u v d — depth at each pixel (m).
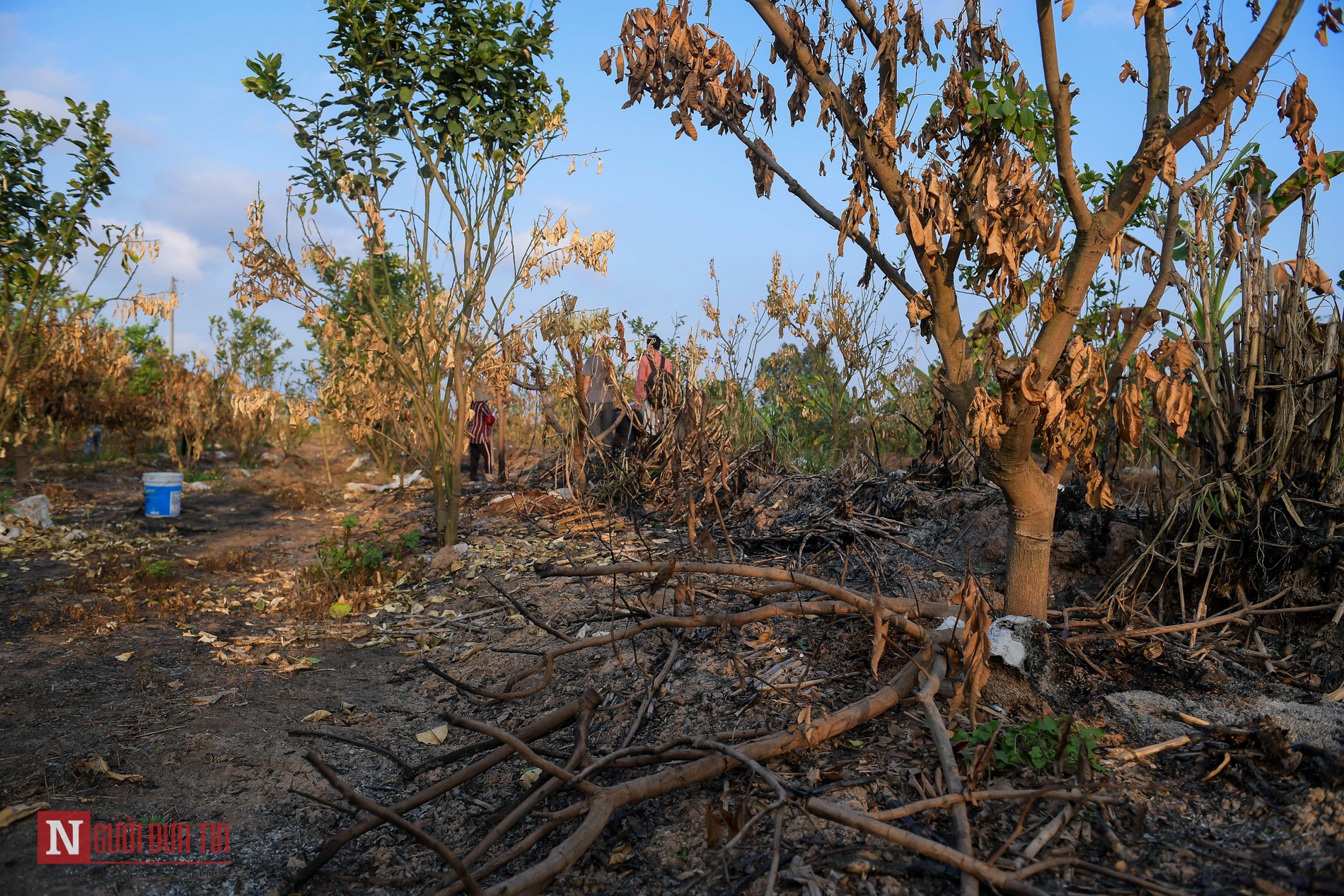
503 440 9.62
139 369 15.09
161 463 14.27
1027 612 3.22
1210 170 3.15
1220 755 2.57
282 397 14.00
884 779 2.54
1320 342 3.54
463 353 6.61
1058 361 2.96
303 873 2.38
